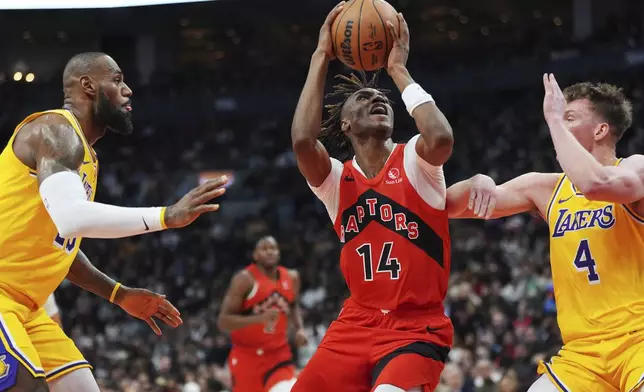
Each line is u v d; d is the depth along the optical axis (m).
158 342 13.60
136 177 21.44
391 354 3.63
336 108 4.12
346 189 3.84
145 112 20.92
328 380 3.75
